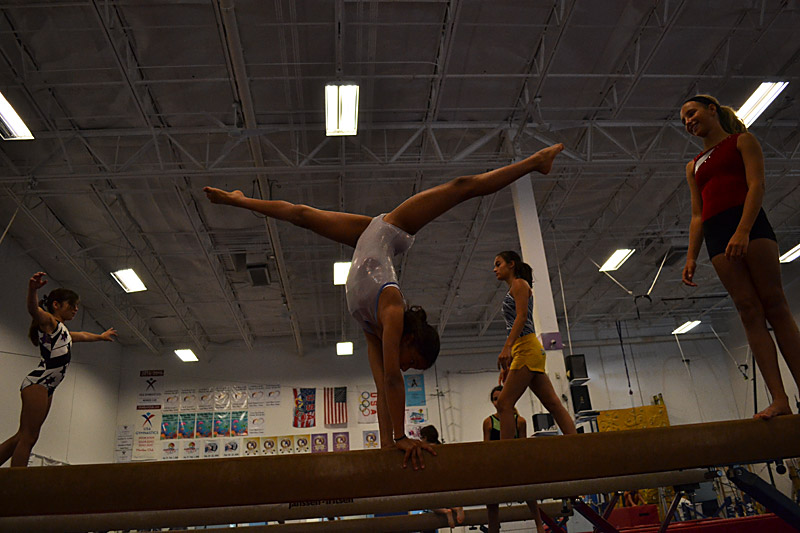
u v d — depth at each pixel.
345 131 7.82
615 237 12.91
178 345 16.83
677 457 2.15
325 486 2.04
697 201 2.71
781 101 9.26
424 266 13.47
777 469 2.43
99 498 2.01
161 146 8.84
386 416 2.45
